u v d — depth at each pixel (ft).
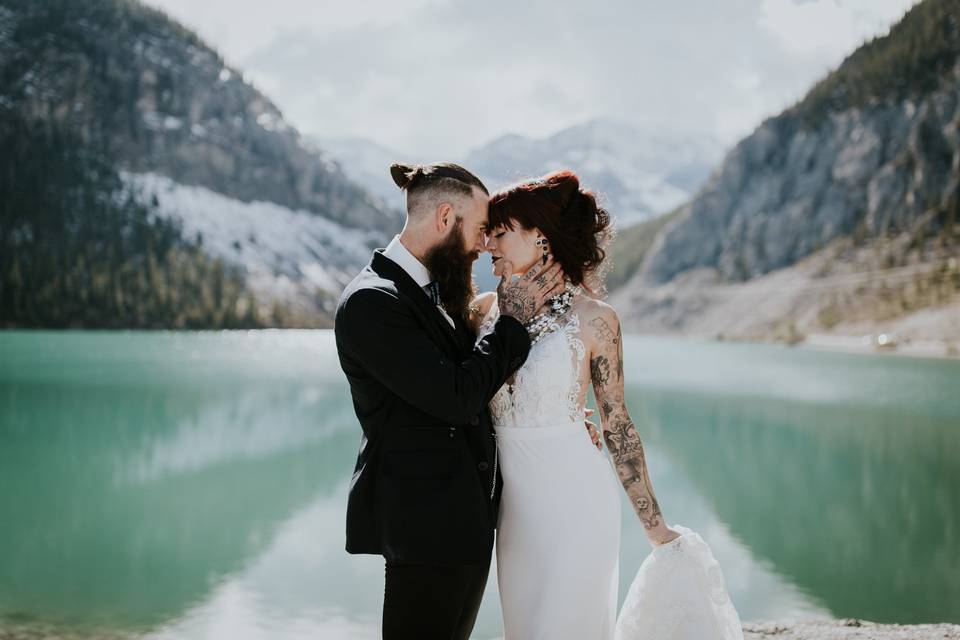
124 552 27.50
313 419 61.82
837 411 67.82
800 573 25.57
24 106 451.53
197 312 340.39
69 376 98.12
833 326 254.47
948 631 11.85
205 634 19.74
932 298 235.20
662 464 44.11
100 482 39.34
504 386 8.49
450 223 7.82
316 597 22.79
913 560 27.02
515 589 8.48
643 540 28.63
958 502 35.60
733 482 39.65
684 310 349.41
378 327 7.32
